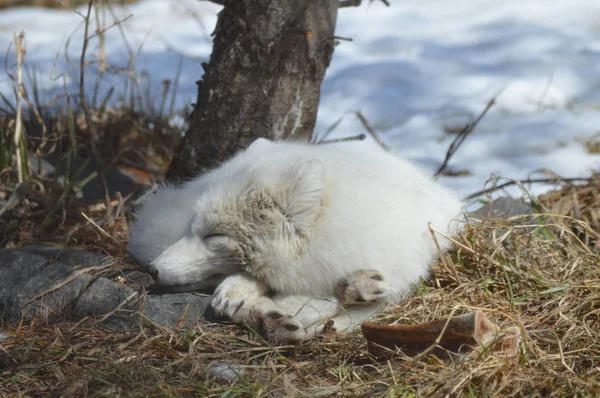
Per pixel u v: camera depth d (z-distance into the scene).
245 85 8.90
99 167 9.98
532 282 7.37
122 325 6.91
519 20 18.86
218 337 6.54
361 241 6.90
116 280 7.41
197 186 7.83
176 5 20.72
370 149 8.55
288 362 6.26
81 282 7.33
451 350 6.04
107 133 12.05
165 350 6.47
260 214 6.83
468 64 16.30
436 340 5.88
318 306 6.86
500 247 7.77
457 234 7.88
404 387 5.71
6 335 6.80
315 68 8.98
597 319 6.80
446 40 17.92
